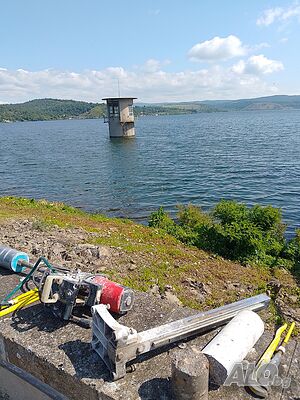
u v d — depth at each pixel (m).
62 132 115.38
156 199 24.66
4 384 3.12
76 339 2.88
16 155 53.19
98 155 50.38
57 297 3.03
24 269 4.14
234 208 12.65
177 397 2.20
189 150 51.97
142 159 44.69
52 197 25.83
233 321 2.73
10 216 12.17
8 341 2.94
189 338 2.86
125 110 71.81
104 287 3.15
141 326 3.10
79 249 8.09
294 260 10.69
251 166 36.66
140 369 2.55
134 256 8.47
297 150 47.75
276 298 7.25
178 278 7.62
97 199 25.02
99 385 2.42
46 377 2.73
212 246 11.00
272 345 2.75
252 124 124.12
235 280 8.23
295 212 20.58
